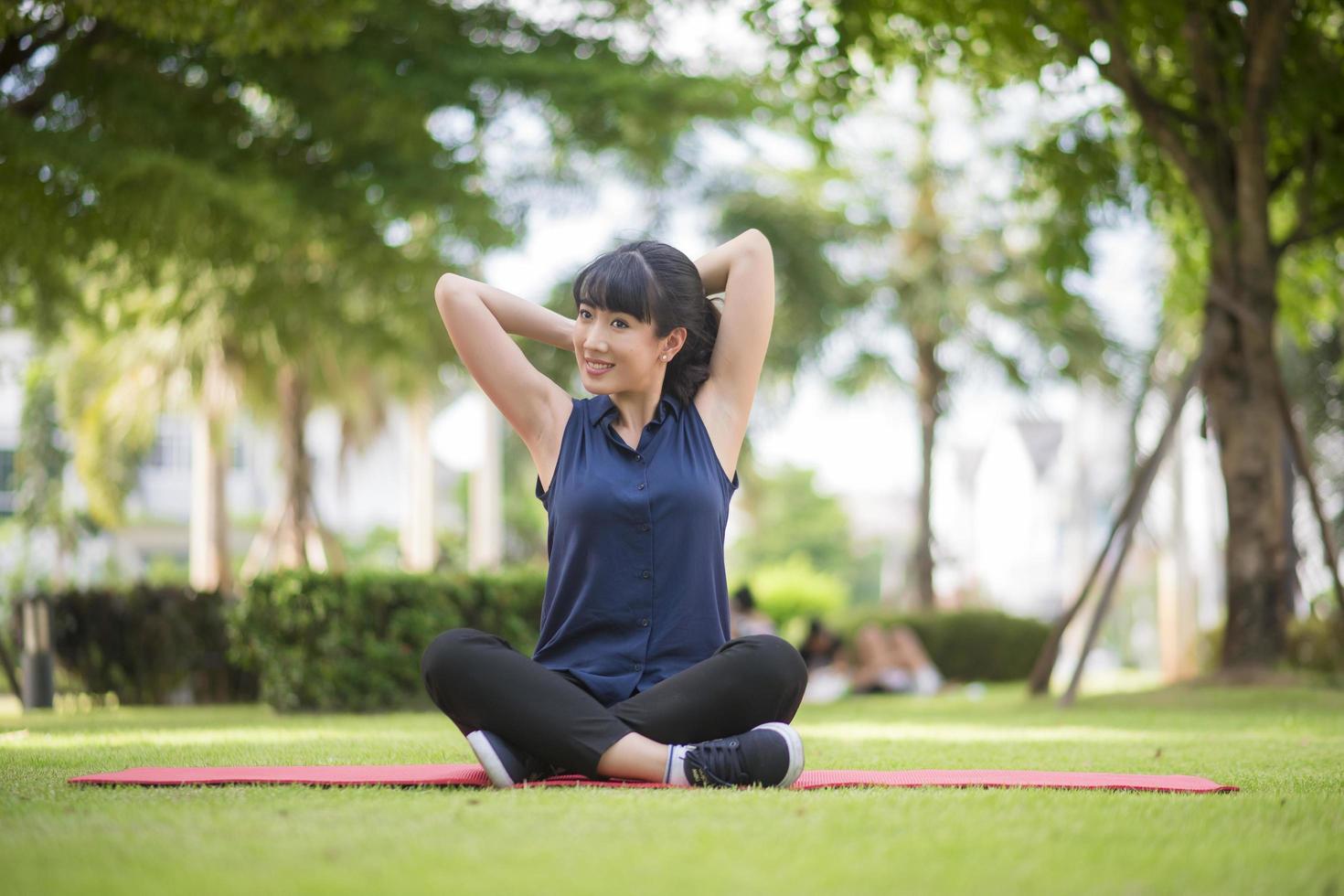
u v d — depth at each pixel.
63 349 30.33
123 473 33.91
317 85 18.31
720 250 5.34
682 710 4.45
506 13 20.36
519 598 14.42
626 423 4.99
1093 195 16.72
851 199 37.94
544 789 4.18
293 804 3.88
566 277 34.38
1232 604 14.42
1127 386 36.09
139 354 29.31
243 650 13.45
